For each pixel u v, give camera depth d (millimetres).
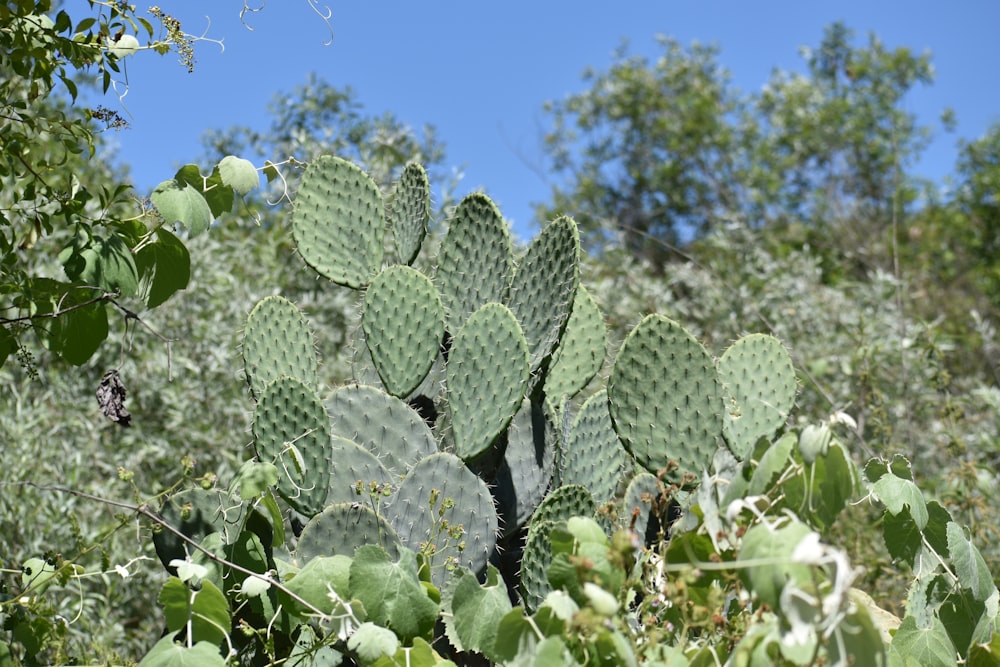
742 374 2916
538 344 3031
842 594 1653
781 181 17328
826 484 2045
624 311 7230
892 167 15961
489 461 3094
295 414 2834
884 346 6465
